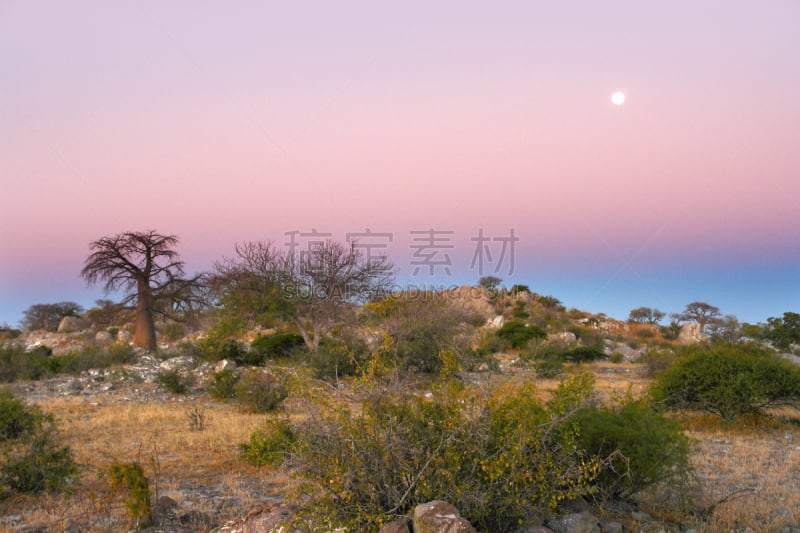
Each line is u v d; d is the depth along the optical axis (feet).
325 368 68.44
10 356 87.92
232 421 48.70
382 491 18.85
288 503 20.45
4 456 29.71
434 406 20.70
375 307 98.12
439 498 18.61
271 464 32.78
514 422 20.66
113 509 25.36
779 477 31.01
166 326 152.15
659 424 25.34
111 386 71.82
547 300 208.64
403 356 56.49
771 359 47.80
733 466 33.14
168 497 25.26
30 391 69.77
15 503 26.99
